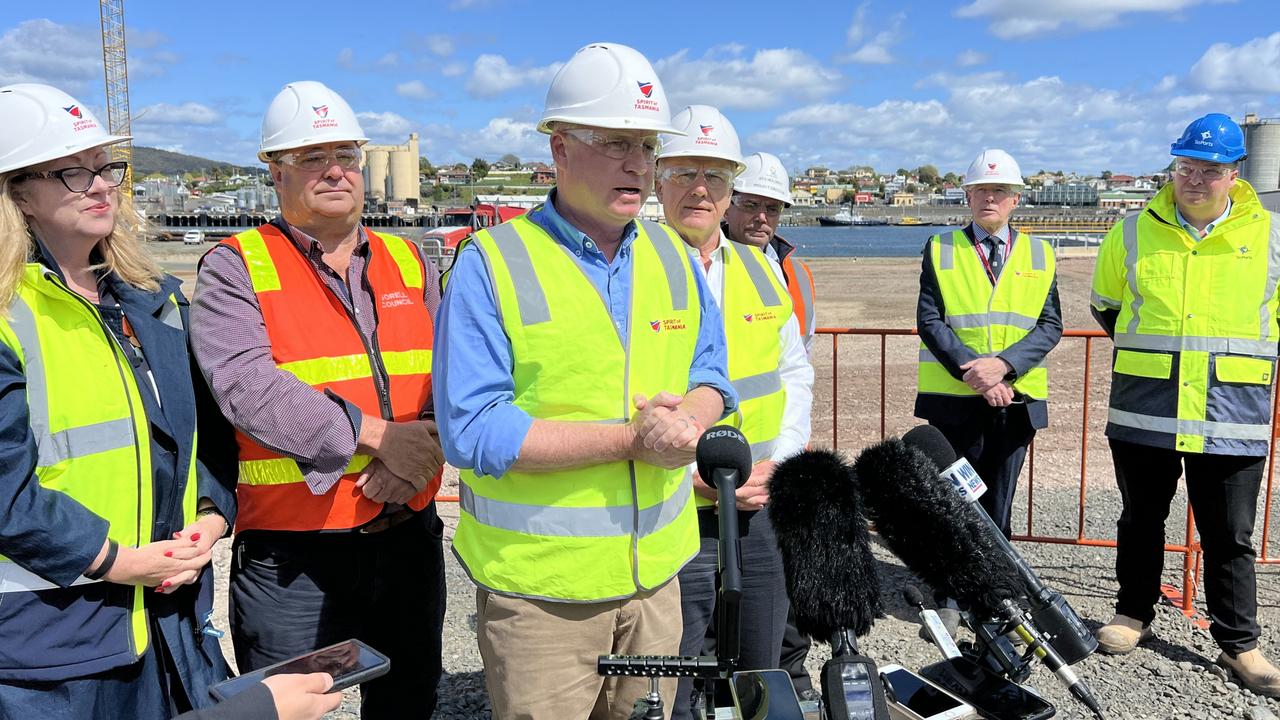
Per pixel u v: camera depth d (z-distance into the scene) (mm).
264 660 2672
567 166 2197
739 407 3041
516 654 2209
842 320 18109
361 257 2861
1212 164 3873
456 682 3947
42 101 2107
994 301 4609
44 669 1991
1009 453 4621
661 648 2377
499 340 2135
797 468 1566
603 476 2189
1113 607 4691
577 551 2172
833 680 1385
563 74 2197
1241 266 3934
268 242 2703
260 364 2518
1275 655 4137
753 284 3193
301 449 2494
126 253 2305
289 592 2645
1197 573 4930
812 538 1500
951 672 1798
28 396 2002
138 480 2178
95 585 2068
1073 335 5215
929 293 4789
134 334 2299
